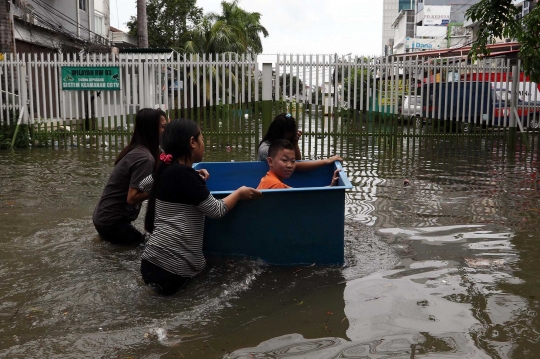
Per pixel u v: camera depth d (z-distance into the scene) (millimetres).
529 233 5250
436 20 52250
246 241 4238
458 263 4379
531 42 11641
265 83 12867
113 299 3639
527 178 8547
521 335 3115
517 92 13008
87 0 24734
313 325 3254
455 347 2971
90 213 6047
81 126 14094
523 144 13320
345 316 3377
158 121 4895
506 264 4348
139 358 2867
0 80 13047
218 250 4242
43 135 13008
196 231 3871
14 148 12656
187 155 3973
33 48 18609
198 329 3203
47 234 5164
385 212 6156
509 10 11750
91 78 13180
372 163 10344
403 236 5168
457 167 9789
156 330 3180
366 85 13344
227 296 3684
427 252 4668
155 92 13383
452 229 5414
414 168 9672
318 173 5355
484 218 5859
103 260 4406
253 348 2969
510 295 3707
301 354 2900
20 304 3553
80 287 3828
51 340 3068
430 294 3729
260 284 3898
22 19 17500
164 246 3748
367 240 5027
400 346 2984
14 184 7863
